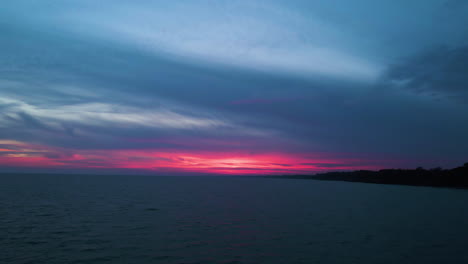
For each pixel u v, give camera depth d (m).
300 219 37.88
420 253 22.48
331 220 37.34
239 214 42.19
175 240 26.17
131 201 59.03
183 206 51.66
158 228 31.27
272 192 97.44
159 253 22.33
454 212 45.62
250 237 27.45
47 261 20.48
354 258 21.25
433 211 46.88
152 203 55.97
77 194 74.38
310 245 24.61
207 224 33.78
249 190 108.62
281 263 20.09
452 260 20.88
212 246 24.30
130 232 29.27
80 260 20.72
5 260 20.61
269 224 34.12
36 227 31.34
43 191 82.06
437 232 29.92
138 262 20.34
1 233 28.34
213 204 55.72
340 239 26.80
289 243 25.27
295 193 93.06
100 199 62.28
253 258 21.22
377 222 35.91
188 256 21.66
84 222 34.47
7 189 87.69
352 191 103.75
